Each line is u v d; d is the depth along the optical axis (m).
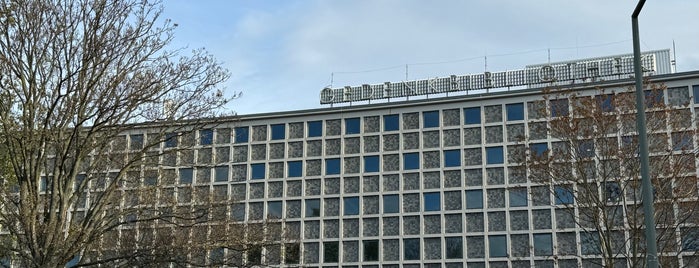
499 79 43.50
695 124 31.72
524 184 38.69
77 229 22.52
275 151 44.06
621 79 38.66
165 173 26.78
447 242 39.84
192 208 27.34
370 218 41.47
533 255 37.91
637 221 25.39
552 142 38.41
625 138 25.59
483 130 40.84
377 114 43.09
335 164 43.00
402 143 42.16
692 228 26.23
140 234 30.05
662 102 25.16
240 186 43.88
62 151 22.94
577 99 27.38
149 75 23.66
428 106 42.28
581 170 24.80
